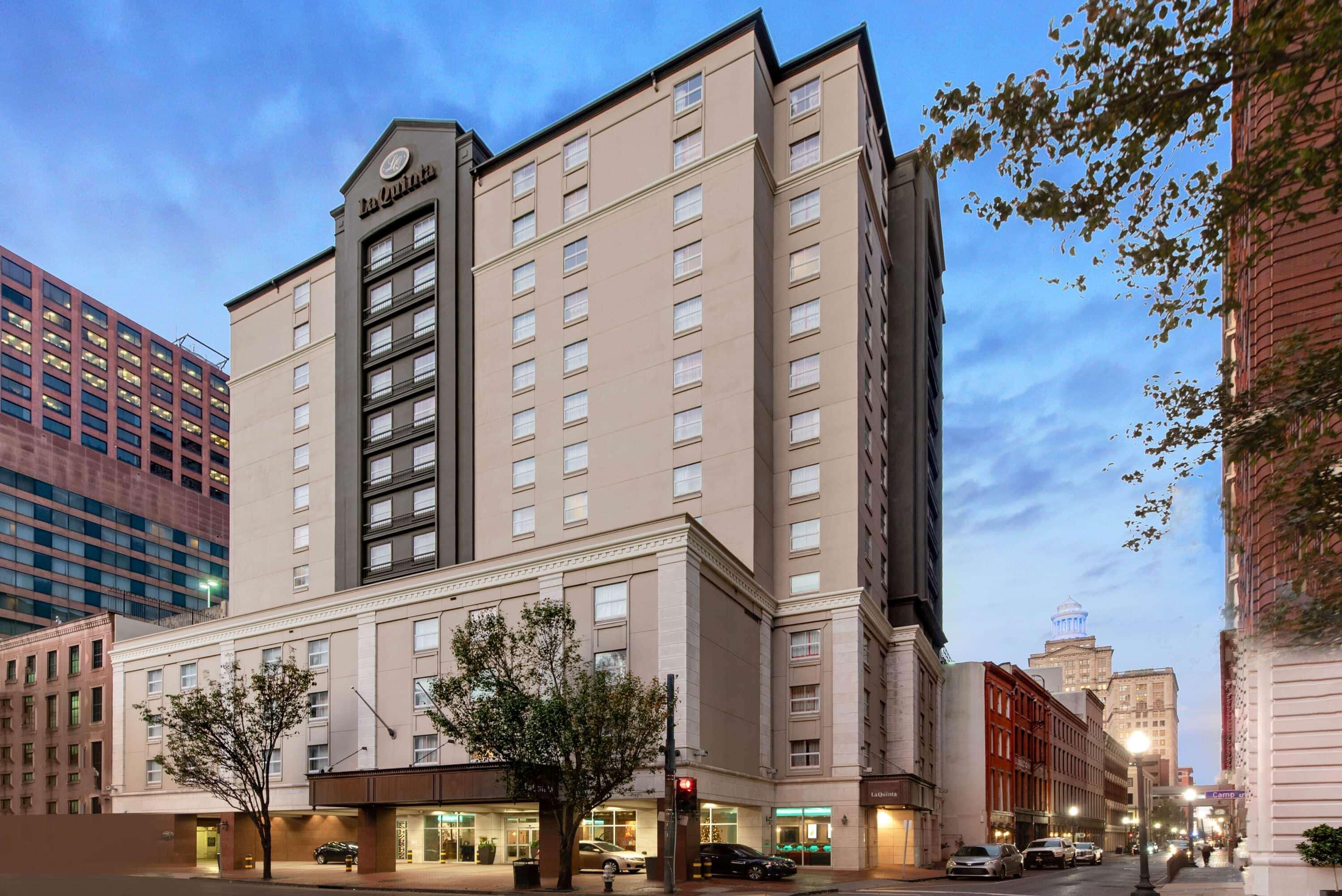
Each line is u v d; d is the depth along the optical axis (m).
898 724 51.16
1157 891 27.42
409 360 60.62
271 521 67.19
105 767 60.81
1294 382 10.15
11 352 111.69
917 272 60.91
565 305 53.72
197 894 28.17
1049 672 103.25
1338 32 7.52
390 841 39.81
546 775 28.80
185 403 135.75
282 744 48.50
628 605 37.50
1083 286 10.57
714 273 48.50
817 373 47.97
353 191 66.06
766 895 26.09
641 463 48.56
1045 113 8.99
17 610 102.94
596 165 54.44
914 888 30.86
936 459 71.50
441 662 43.09
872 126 55.44
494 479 54.12
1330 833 18.78
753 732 42.00
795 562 46.56
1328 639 10.26
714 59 51.25
